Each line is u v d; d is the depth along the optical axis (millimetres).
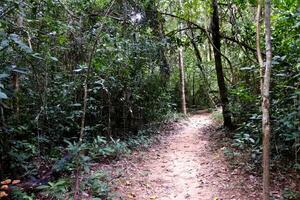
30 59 5328
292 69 5336
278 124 5543
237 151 7086
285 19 5133
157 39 9289
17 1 4734
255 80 7023
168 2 9875
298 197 4684
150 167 6617
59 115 6648
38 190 4660
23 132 5766
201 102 21219
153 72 10320
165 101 13125
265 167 3344
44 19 5617
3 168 4895
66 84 6867
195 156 7457
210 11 8758
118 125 9273
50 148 6398
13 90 5023
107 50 7152
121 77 8266
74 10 6910
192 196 5078
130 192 5145
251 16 10016
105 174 5512
